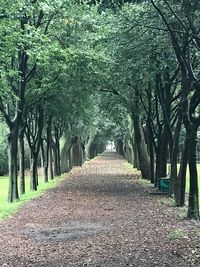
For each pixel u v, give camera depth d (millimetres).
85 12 20766
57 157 39562
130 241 11625
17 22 15047
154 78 21438
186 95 14938
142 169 33625
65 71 22062
